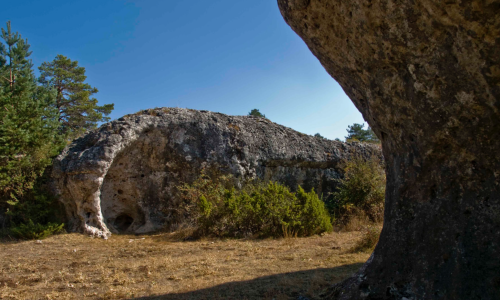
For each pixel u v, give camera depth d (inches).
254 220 375.9
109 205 430.9
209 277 209.9
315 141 568.1
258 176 494.0
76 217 391.2
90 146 407.8
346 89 160.4
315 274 199.5
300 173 538.3
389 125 132.3
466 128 104.7
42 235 354.9
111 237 382.9
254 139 505.0
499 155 100.3
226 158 468.4
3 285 209.9
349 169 518.6
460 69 98.5
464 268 104.1
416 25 102.4
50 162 401.1
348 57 135.0
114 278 214.5
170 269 234.8
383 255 132.6
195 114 485.4
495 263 98.3
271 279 196.7
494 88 94.6
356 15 116.8
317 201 396.8
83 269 244.7
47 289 199.5
